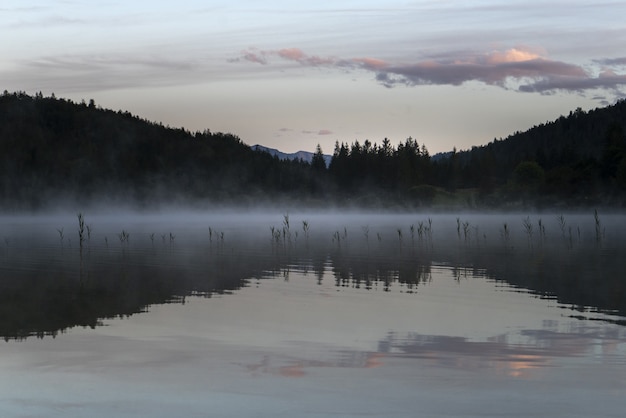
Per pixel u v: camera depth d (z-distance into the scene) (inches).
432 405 505.4
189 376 585.6
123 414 489.7
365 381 568.7
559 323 824.9
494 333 764.6
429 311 919.7
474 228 3841.0
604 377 577.6
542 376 581.9
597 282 1237.7
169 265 1616.6
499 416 482.9
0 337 745.0
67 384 563.8
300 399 520.4
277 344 713.0
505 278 1317.7
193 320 852.0
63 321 846.5
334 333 767.7
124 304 983.0
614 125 7746.1
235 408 501.7
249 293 1105.4
